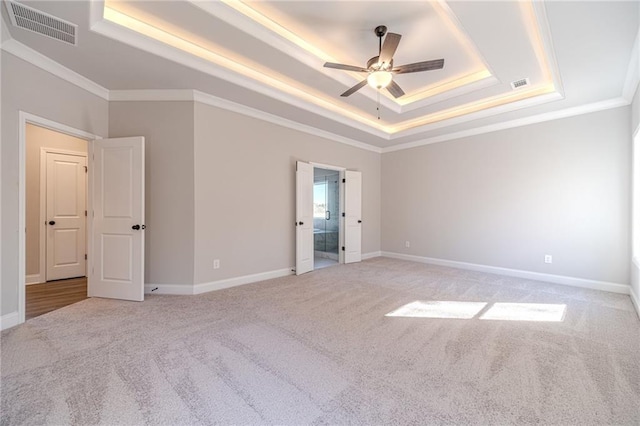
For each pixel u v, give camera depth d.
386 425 1.47
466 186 5.32
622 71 3.14
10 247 2.61
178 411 1.56
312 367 2.01
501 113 4.38
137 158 3.46
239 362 2.06
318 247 7.20
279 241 4.72
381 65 2.83
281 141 4.74
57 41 2.56
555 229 4.34
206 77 3.27
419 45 3.16
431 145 5.84
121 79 3.34
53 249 4.48
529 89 3.95
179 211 3.72
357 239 6.10
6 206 2.57
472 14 2.41
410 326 2.72
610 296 3.65
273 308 3.19
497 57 3.10
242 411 1.57
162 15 2.51
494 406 1.62
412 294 3.73
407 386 1.80
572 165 4.18
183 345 2.30
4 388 1.74
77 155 4.69
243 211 4.25
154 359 2.09
